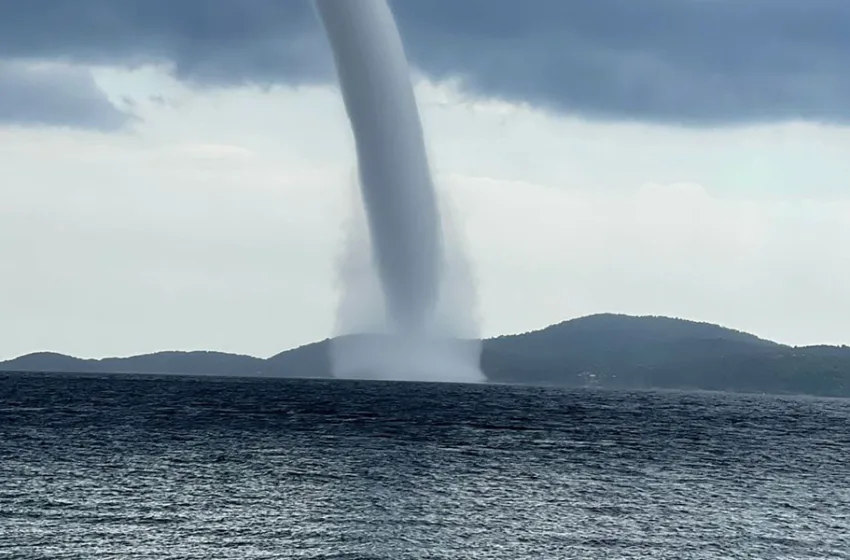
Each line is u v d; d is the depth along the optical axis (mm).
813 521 140000
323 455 183875
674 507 144750
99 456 176750
